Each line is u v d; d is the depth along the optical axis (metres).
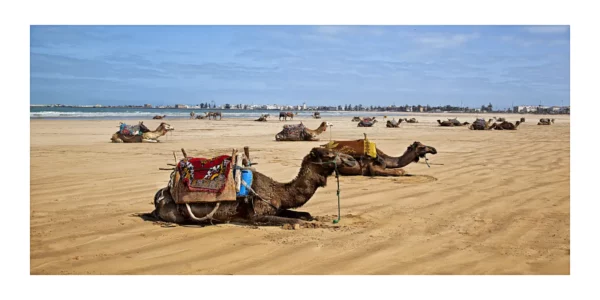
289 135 32.88
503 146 28.80
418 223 10.38
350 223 10.38
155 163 19.69
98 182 15.09
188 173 10.34
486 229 9.91
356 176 16.70
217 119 83.69
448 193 13.60
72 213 11.24
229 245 8.92
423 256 8.28
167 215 10.41
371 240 9.16
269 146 28.48
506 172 17.55
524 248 8.66
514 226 10.10
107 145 28.20
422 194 13.48
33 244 9.01
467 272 7.59
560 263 7.92
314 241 9.11
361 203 12.38
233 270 7.75
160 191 10.70
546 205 12.01
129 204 12.16
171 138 35.38
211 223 10.32
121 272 7.71
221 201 10.18
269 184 10.47
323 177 10.31
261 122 70.00
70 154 23.02
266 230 9.89
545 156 22.97
